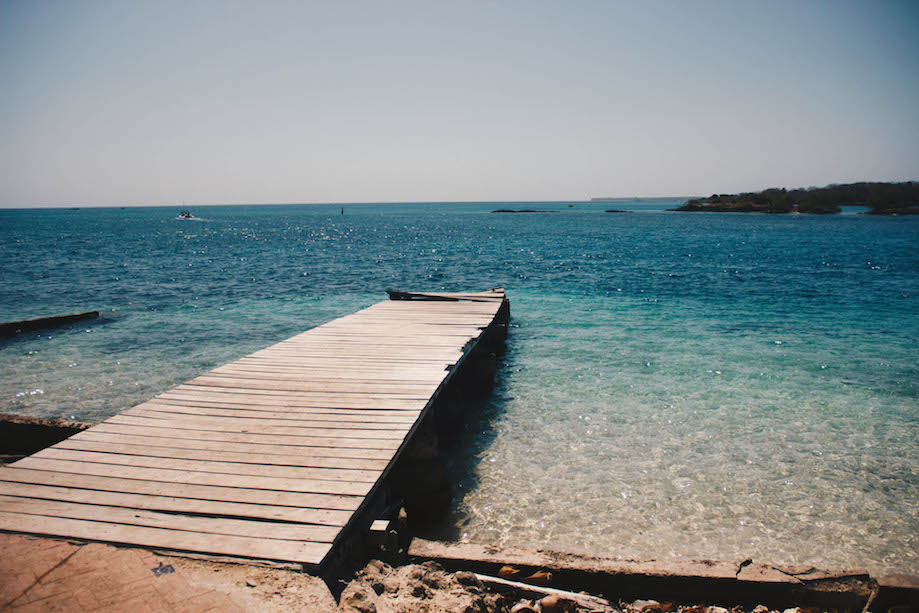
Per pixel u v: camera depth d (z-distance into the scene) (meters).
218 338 15.66
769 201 167.88
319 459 5.55
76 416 9.90
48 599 3.43
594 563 5.14
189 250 49.50
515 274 30.91
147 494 4.82
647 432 9.09
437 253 46.09
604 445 8.62
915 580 4.78
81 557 3.91
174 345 14.87
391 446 5.86
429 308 15.06
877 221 106.69
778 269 32.22
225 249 50.94
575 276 29.64
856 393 10.78
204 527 4.34
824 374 11.95
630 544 6.08
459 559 5.18
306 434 6.19
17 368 12.71
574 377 11.93
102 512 4.52
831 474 7.68
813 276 28.88
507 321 17.03
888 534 6.32
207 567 3.86
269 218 162.75
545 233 77.12
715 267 33.53
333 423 6.52
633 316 18.45
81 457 5.54
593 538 6.19
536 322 17.69
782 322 17.28
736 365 12.62
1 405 10.41
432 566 4.92
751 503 6.95
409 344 10.65
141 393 11.11
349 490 4.95
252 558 3.99
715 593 4.96
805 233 70.75
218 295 23.55
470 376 10.82
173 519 4.45
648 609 4.80
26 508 4.55
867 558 5.89
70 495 4.78
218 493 4.87
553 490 7.27
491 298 16.66
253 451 5.73
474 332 11.79
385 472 5.39
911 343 14.50
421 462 6.64
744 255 41.62
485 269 33.66
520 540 6.14
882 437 8.84
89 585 3.59
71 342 15.16
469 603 4.00
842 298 21.78
